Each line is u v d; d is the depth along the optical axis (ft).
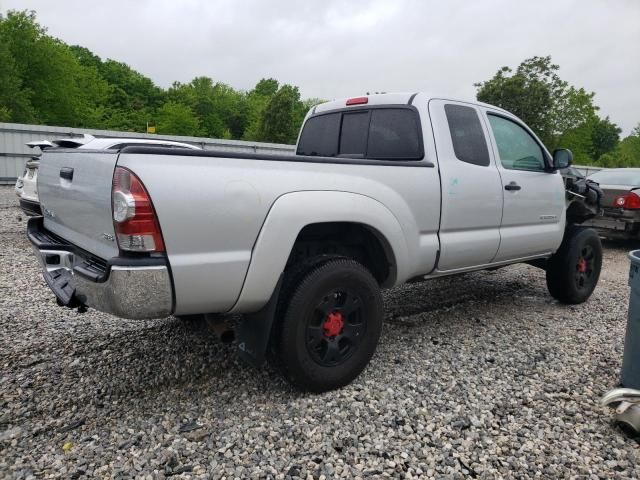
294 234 8.82
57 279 9.59
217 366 10.96
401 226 10.63
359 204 9.74
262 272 8.52
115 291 7.45
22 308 14.49
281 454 7.82
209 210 7.88
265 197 8.50
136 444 8.04
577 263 16.24
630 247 31.32
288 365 9.18
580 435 8.61
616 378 10.84
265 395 9.69
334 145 14.28
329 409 9.18
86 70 199.00
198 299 8.10
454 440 8.32
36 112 142.41
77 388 9.86
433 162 11.59
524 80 100.68
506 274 21.45
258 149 57.88
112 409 9.12
